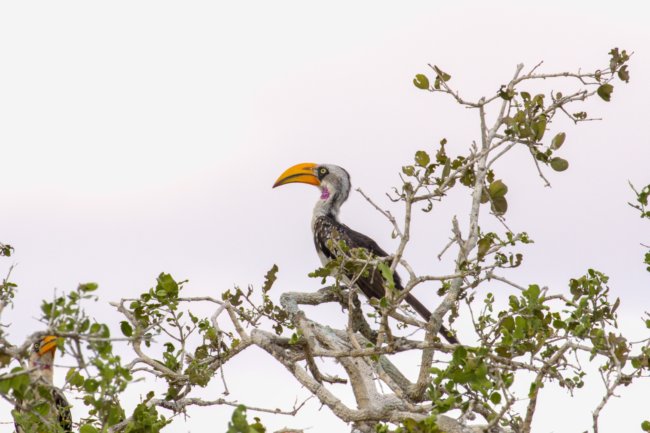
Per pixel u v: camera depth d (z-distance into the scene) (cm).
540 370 878
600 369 885
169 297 1126
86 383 708
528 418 844
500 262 1067
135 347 1120
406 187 1062
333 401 1075
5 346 745
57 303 664
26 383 758
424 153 1066
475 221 1108
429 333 1089
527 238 1066
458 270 1046
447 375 871
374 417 1042
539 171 1123
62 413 942
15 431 936
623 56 1120
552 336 971
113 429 943
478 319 974
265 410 1086
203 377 1104
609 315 1005
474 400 863
